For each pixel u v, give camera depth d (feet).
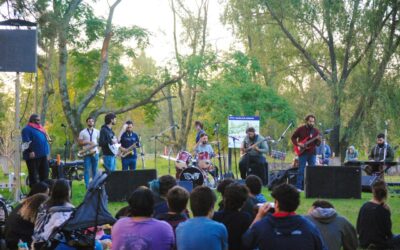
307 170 47.75
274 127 112.37
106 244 25.09
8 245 25.53
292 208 17.98
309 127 51.37
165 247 18.45
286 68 109.70
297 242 17.57
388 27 91.04
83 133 50.57
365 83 91.35
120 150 51.85
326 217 22.81
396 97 90.43
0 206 27.96
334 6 92.63
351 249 23.16
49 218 22.07
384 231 27.27
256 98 103.45
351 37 92.63
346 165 51.67
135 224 18.58
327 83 99.91
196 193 18.86
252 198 23.70
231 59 103.45
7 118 101.14
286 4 98.84
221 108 101.14
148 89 104.06
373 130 92.38
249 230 18.16
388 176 81.05
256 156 53.93
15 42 40.14
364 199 47.44
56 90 106.01
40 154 44.01
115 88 100.89
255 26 105.09
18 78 41.09
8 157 66.13
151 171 45.19
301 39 104.32
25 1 52.44
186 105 134.31
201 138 55.21
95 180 21.31
